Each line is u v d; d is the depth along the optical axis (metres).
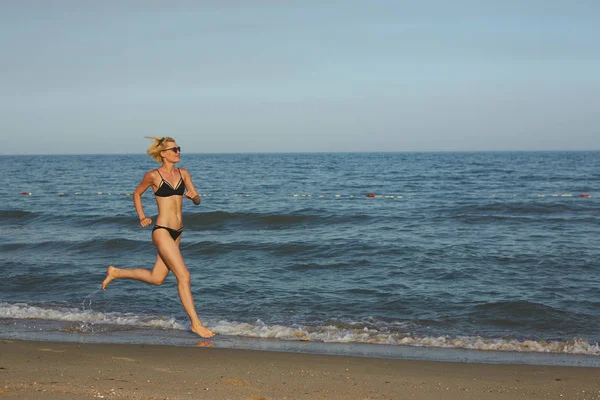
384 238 15.28
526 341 6.96
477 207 23.36
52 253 13.52
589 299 9.01
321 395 4.77
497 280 10.34
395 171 64.06
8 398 4.46
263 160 132.88
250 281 10.40
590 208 22.89
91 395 4.57
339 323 7.85
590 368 5.82
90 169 78.12
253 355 6.11
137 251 13.70
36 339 6.82
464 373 5.57
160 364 5.66
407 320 8.00
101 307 8.66
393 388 5.03
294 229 17.80
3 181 48.47
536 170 61.41
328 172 64.19
